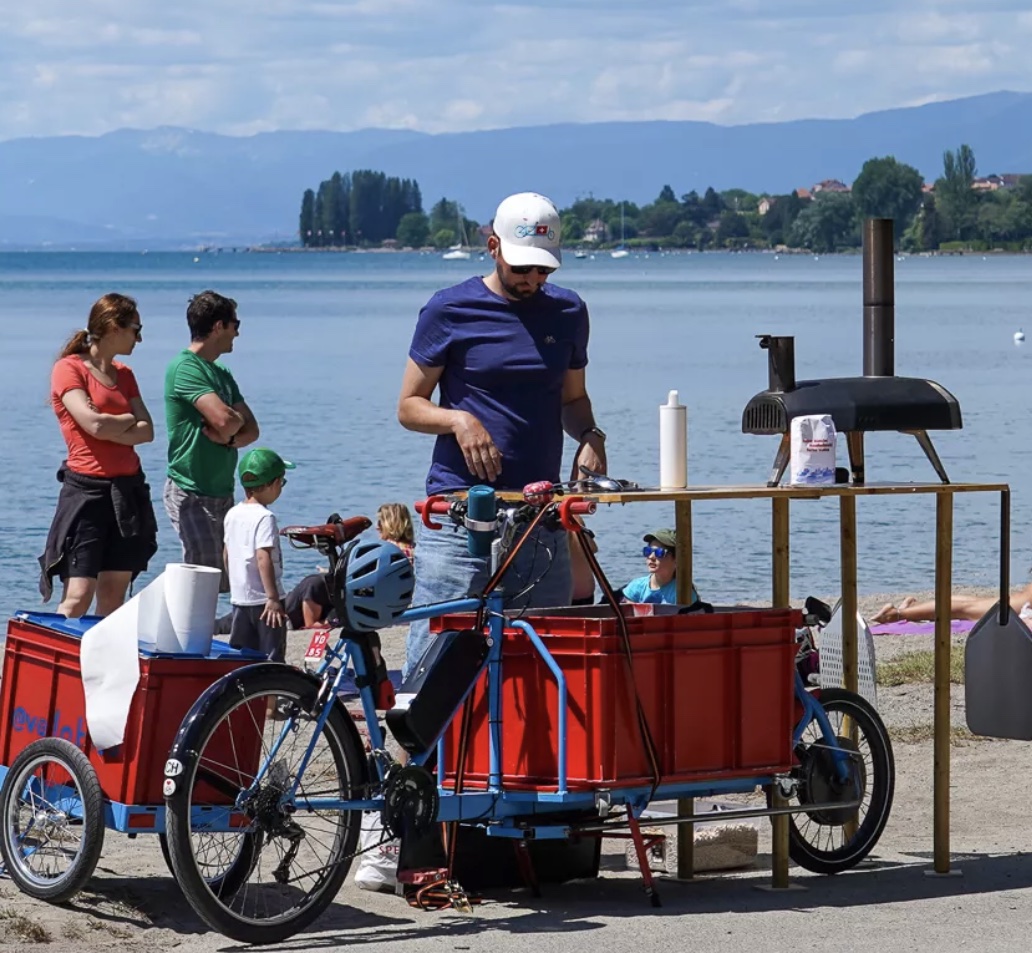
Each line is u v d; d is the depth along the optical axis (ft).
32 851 41.70
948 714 45.80
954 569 120.57
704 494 41.93
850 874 46.06
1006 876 45.78
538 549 45.57
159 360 322.34
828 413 44.24
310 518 134.31
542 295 47.16
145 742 39.06
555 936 38.63
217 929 37.70
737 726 42.14
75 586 65.57
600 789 39.86
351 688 46.68
